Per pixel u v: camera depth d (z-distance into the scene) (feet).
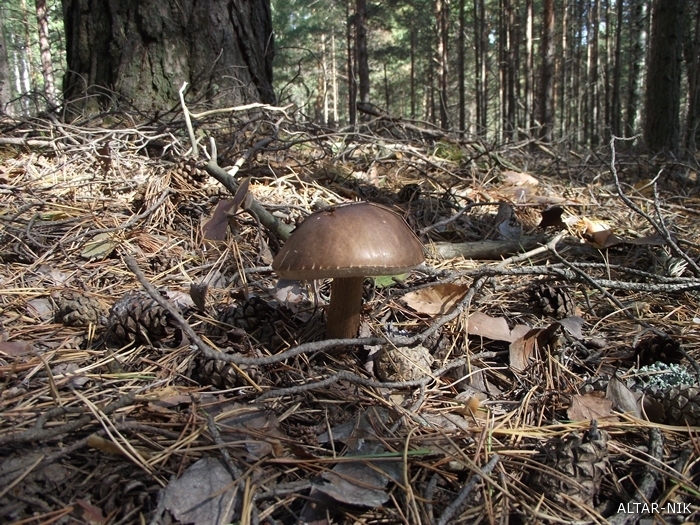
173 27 17.89
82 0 18.33
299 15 125.29
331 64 124.36
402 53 96.99
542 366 7.41
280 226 9.89
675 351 7.29
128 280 9.21
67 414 5.59
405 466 5.11
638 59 73.92
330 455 5.46
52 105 15.97
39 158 14.24
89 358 7.03
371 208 6.41
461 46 76.89
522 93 112.47
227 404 6.10
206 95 18.30
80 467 5.04
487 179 17.10
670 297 9.70
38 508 4.54
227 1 18.63
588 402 6.36
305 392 6.39
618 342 8.14
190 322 7.67
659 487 5.24
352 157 18.21
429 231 12.55
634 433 6.04
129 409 5.83
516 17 77.20
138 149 13.62
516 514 4.94
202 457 5.23
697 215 15.52
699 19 64.08
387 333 7.64
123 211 11.72
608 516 5.01
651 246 11.69
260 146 12.89
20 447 5.05
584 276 8.25
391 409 6.20
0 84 35.70
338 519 4.80
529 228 13.42
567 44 96.07
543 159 24.21
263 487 4.95
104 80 18.42
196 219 11.31
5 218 10.07
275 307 8.00
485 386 7.14
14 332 7.54
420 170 15.84
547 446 5.69
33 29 81.61
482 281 8.56
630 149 30.76
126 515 4.60
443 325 8.21
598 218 14.30
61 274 9.21
